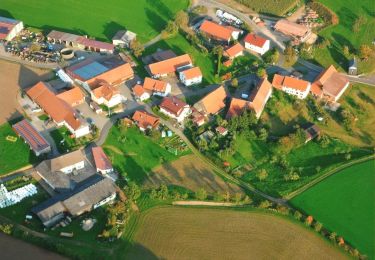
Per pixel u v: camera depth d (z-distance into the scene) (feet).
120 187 592.60
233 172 625.41
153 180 607.37
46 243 509.35
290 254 540.52
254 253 538.06
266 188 611.47
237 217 574.97
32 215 545.03
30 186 578.66
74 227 540.11
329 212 586.86
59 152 623.77
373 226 574.15
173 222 562.25
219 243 545.03
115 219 545.44
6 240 515.50
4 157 607.37
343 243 550.36
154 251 529.86
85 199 556.51
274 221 572.92
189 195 592.60
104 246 526.16
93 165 613.52
